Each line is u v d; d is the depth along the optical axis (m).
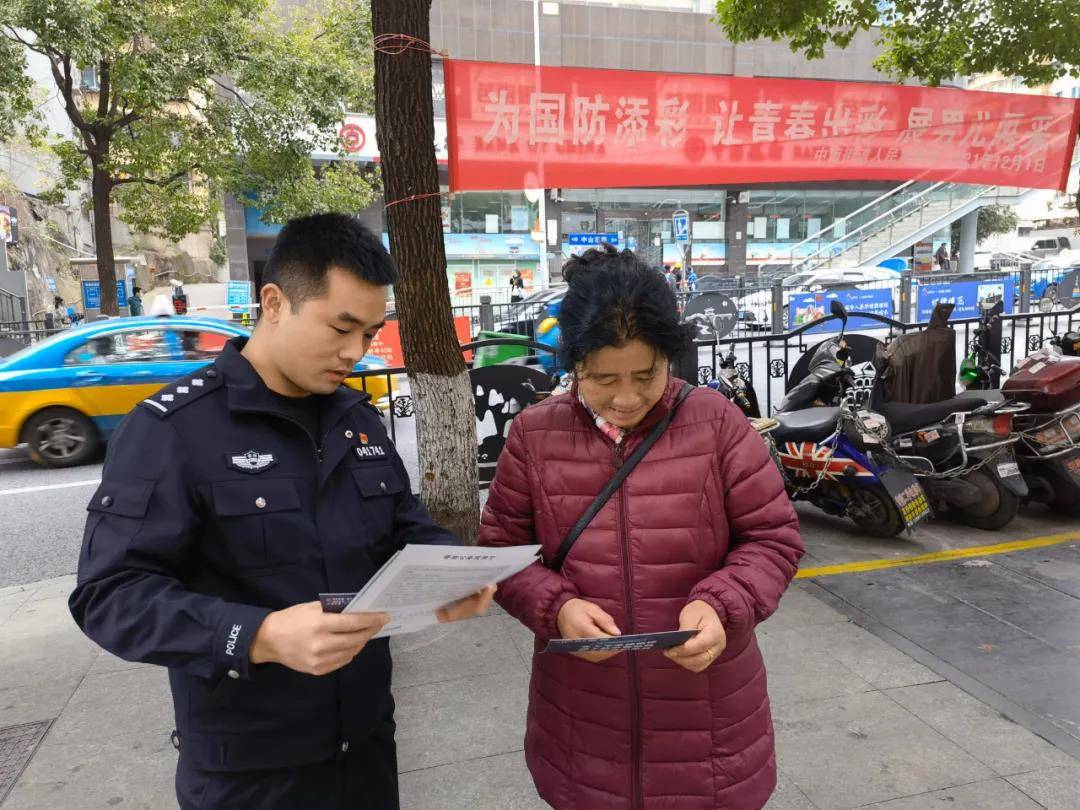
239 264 22.75
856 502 4.25
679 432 1.36
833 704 2.61
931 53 6.00
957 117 4.93
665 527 1.34
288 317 1.14
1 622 3.65
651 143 4.30
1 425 6.55
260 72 11.45
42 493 6.01
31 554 4.75
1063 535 4.19
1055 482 4.36
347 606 0.95
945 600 3.43
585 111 4.16
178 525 1.08
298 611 0.98
